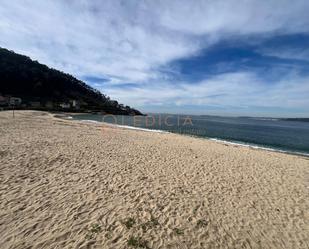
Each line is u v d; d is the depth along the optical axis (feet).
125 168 26.55
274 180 26.94
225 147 51.75
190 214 16.62
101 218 14.89
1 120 77.77
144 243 12.73
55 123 84.74
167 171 26.78
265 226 15.98
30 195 17.34
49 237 12.44
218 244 13.42
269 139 94.27
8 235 12.34
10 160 25.55
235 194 21.29
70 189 19.08
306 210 19.07
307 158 47.19
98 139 47.80
